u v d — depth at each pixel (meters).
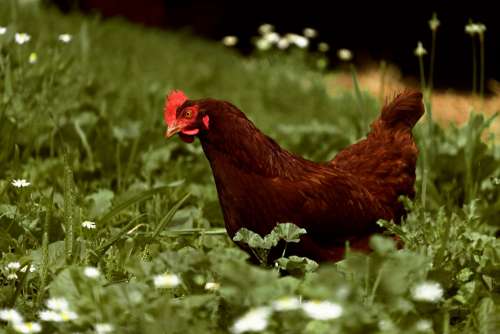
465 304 6.68
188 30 33.31
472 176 10.62
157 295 5.79
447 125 20.34
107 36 24.38
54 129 11.12
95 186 10.38
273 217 7.35
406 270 6.01
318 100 22.16
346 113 20.12
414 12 33.00
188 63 24.78
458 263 7.29
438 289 6.13
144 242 7.50
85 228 7.79
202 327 5.45
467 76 31.27
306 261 6.57
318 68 26.27
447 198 9.88
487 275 6.92
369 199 7.98
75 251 6.93
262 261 6.80
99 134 10.98
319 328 5.38
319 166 7.79
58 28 21.94
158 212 8.75
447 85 31.55
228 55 29.56
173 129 7.33
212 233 8.38
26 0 21.92
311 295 5.71
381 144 8.73
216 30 36.12
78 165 10.44
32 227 7.75
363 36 34.22
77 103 12.48
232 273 5.65
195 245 8.13
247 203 7.34
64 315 5.59
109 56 21.34
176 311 5.57
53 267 6.64
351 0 34.22
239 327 5.11
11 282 6.82
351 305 5.55
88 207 8.98
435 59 31.86
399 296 5.87
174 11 35.62
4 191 8.22
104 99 13.88
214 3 36.19
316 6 35.00
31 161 10.34
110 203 9.20
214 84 23.00
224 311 5.93
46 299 6.48
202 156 11.95
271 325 5.40
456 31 31.48
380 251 6.01
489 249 7.32
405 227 8.20
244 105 20.91
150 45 25.66
